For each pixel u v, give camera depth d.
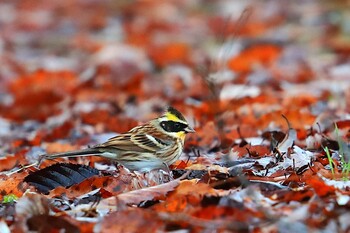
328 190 9.28
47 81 24.19
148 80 24.50
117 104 20.50
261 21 32.66
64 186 10.91
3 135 17.17
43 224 8.68
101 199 9.76
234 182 9.84
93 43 31.59
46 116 19.73
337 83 21.56
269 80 22.66
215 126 14.62
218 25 32.72
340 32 29.72
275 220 8.48
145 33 32.97
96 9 38.38
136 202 9.53
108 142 11.86
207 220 8.62
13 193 10.85
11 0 39.62
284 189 9.58
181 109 18.61
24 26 34.53
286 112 15.20
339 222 8.48
